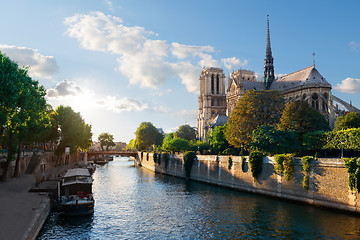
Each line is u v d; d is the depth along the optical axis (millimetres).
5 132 54406
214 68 188500
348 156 58781
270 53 149375
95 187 65188
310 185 43406
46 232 31156
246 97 76062
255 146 60406
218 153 91875
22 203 34062
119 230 32812
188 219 37406
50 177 57250
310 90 108875
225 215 39156
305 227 33031
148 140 165875
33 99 45938
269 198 50719
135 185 69500
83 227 33500
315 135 59750
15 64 38594
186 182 75938
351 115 73188
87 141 125375
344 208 38031
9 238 22375
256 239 29828
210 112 182875
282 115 69812
